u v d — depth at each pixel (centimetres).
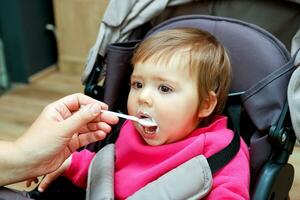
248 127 98
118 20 106
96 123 83
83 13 267
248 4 106
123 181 90
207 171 80
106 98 105
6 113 237
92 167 91
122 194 89
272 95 89
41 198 94
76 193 100
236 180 81
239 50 97
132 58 96
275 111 89
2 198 67
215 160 83
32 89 268
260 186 84
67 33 279
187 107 86
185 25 103
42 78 285
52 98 255
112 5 108
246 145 95
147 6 106
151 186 81
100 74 110
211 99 90
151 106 85
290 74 89
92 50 110
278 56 93
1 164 69
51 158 74
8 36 266
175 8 112
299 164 181
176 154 86
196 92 87
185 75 85
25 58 271
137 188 87
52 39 297
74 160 98
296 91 86
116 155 95
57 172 95
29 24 271
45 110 79
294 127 85
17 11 259
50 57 298
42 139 71
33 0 272
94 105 78
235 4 107
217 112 95
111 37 108
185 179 79
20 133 216
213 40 92
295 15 102
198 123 92
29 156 70
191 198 78
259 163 91
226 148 85
